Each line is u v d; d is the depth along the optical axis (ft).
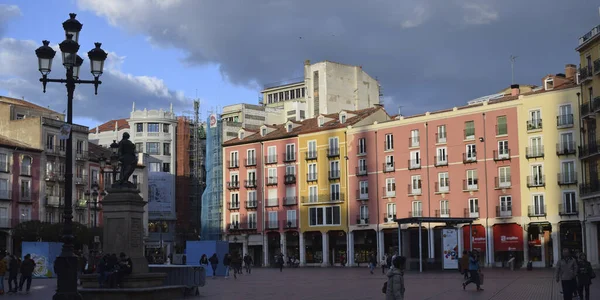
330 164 342.03
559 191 274.36
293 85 496.64
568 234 273.33
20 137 332.19
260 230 361.92
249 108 459.32
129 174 122.72
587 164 264.52
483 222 292.20
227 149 379.96
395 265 66.85
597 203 254.06
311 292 139.74
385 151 323.57
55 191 334.03
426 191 309.22
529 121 284.00
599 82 253.44
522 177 284.41
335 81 434.71
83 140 351.67
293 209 351.46
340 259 338.34
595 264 258.57
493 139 292.40
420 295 125.08
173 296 124.88
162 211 428.15
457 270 234.99
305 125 367.45
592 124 260.21
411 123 316.19
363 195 329.52
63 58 88.89
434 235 306.55
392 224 317.83
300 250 347.77
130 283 118.42
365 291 140.46
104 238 120.78
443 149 305.94
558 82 284.61
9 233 308.19
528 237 281.74
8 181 310.86
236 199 373.81
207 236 402.11
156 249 418.51
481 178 294.46
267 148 364.58
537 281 169.78
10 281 144.56
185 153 451.94
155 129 442.50
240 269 247.50
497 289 140.46
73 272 84.64
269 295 132.36
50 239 292.61
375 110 349.00
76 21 91.04
